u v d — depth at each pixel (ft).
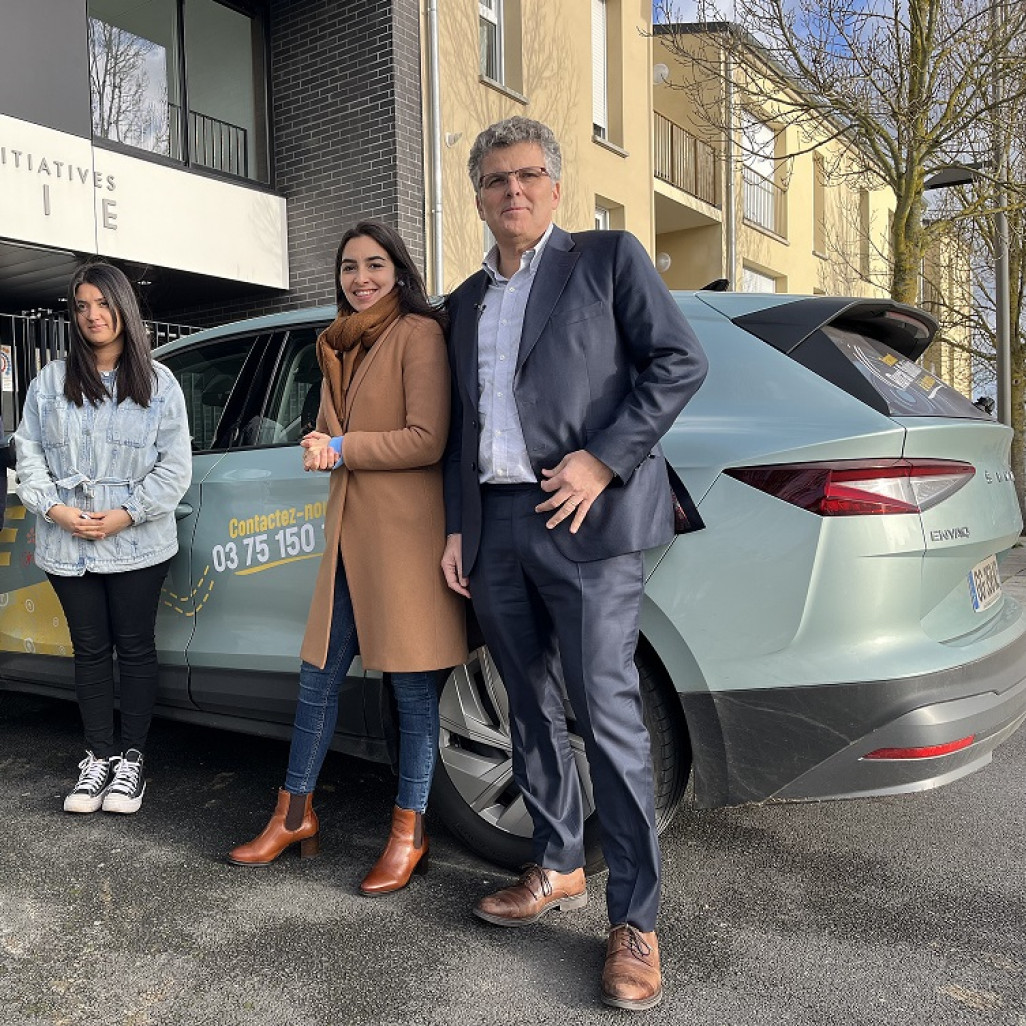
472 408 7.09
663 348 6.49
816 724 7.09
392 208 26.40
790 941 7.25
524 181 6.78
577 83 33.78
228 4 27.04
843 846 9.06
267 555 9.57
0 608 11.93
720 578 7.27
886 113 25.86
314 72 27.45
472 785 8.39
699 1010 6.36
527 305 6.79
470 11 28.73
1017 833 9.34
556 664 7.50
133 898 7.93
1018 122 26.89
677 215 44.14
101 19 24.17
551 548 6.70
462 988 6.61
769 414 7.60
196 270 25.39
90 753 9.97
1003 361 32.12
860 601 7.02
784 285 52.75
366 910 7.73
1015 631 8.11
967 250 39.55
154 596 9.80
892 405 7.54
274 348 10.53
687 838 9.25
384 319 7.77
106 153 23.00
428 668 7.53
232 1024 6.20
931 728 6.93
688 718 7.43
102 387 9.46
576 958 7.01
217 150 27.43
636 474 6.64
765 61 26.35
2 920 7.55
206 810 9.96
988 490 7.99
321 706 8.32
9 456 10.64
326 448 7.52
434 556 7.64
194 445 10.96
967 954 7.04
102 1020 6.24
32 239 21.31
